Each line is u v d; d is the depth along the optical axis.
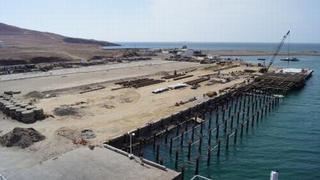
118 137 48.78
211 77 115.81
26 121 55.06
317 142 58.78
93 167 36.12
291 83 102.62
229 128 65.56
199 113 69.81
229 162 49.53
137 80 103.75
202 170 46.62
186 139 57.53
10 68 126.44
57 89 85.94
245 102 84.31
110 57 196.38
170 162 48.62
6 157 39.97
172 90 89.88
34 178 33.56
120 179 33.34
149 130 55.56
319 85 118.50
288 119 73.88
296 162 49.88
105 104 70.88
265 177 44.88
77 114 61.72
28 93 78.81
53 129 51.81
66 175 34.22
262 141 59.00
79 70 129.88
